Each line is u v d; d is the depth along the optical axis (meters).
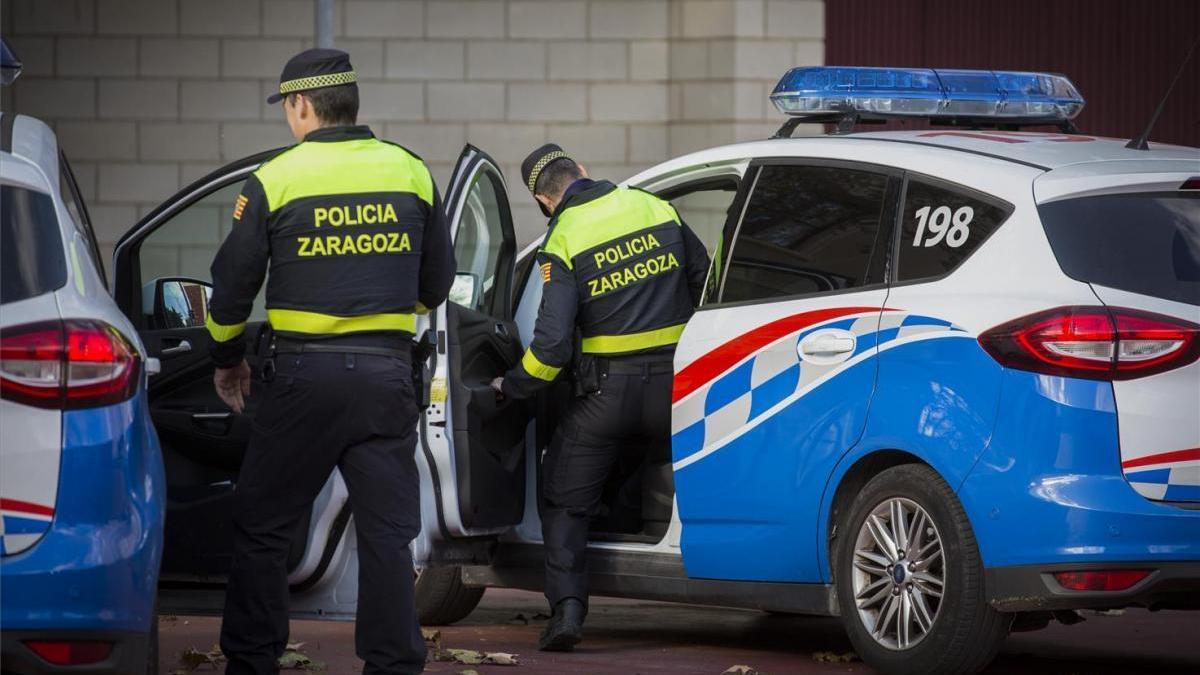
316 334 9.47
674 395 11.93
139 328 11.78
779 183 11.86
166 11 22.69
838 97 12.23
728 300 11.80
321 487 9.77
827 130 22.55
